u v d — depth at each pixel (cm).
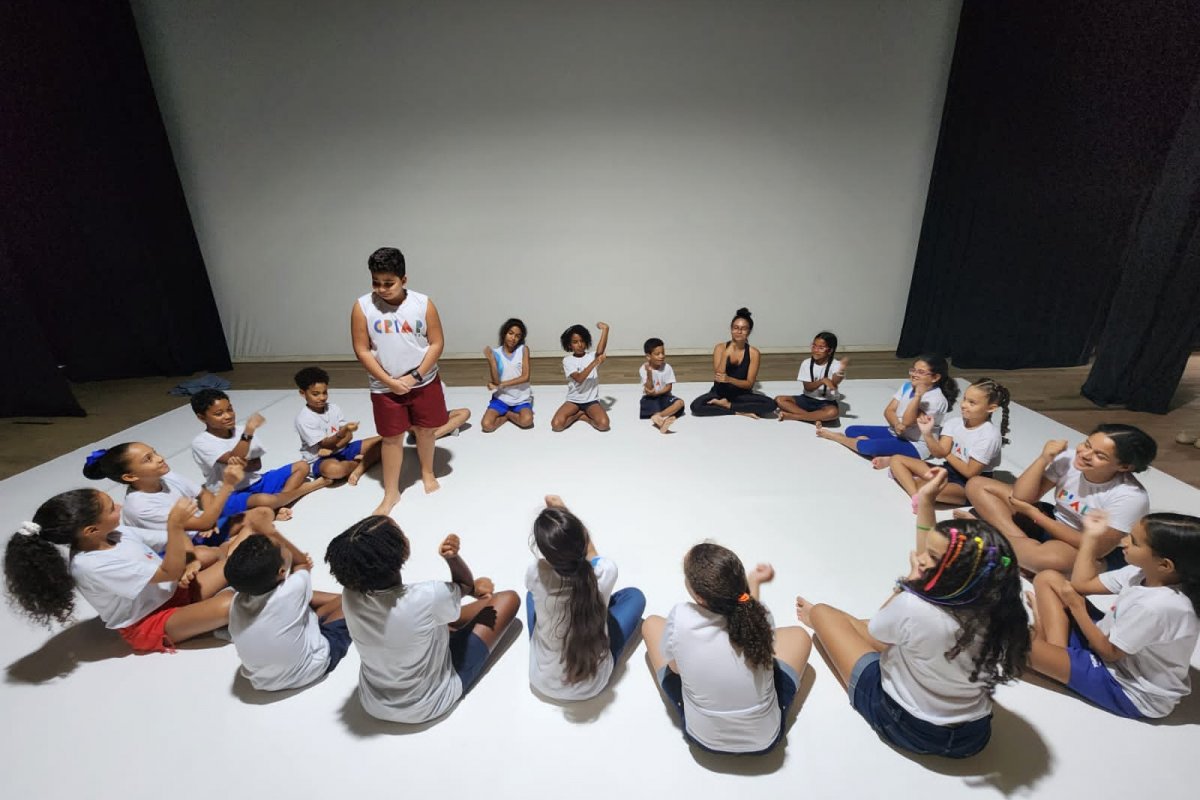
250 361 546
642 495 272
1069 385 429
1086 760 142
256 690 167
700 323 532
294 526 250
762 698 133
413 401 261
